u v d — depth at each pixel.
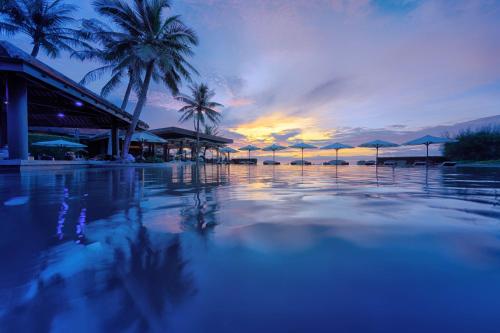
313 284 1.08
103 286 1.05
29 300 0.94
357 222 2.13
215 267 1.25
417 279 1.13
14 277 1.11
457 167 18.31
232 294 1.00
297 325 0.82
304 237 1.72
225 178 7.38
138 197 3.40
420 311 0.90
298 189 4.55
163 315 0.87
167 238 1.67
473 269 1.23
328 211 2.58
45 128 21.92
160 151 31.33
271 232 1.83
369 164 30.78
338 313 0.89
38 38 17.80
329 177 8.20
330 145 20.25
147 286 1.05
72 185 4.75
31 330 0.80
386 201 3.21
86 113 13.69
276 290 1.03
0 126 11.25
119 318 0.85
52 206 2.72
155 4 14.34
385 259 1.35
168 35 14.91
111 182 5.39
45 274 1.14
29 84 8.78
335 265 1.28
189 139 29.14
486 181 6.38
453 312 0.89
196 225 2.00
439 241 1.65
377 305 0.93
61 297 0.96
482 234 1.80
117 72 16.17
